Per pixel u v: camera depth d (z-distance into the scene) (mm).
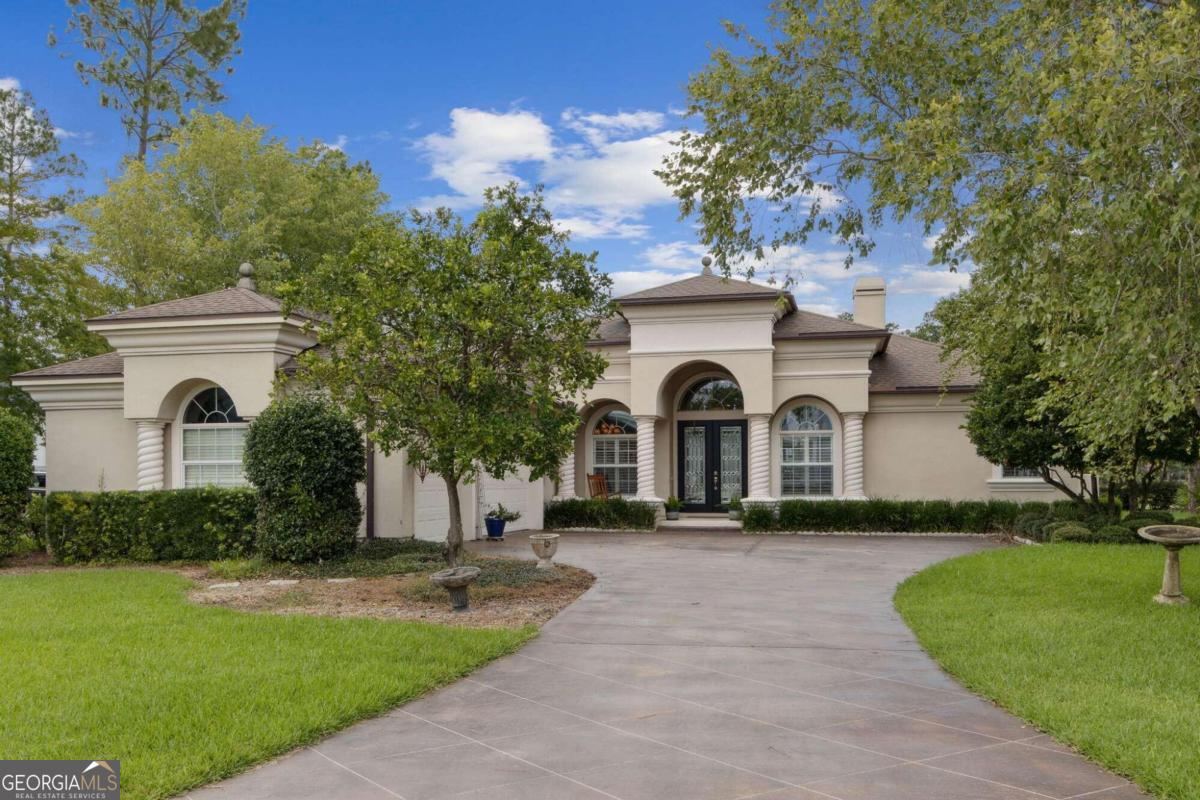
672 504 23453
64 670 7406
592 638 9125
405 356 11406
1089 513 18281
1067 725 6016
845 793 5031
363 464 14703
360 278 11445
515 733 6137
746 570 14219
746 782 5211
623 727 6258
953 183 8953
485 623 9812
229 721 6086
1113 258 7574
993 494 21703
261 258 31266
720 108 13078
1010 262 8359
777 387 22312
